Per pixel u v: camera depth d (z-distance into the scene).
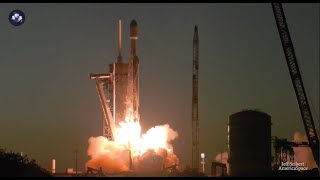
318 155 197.38
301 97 197.00
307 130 197.62
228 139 195.38
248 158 189.75
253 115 191.25
